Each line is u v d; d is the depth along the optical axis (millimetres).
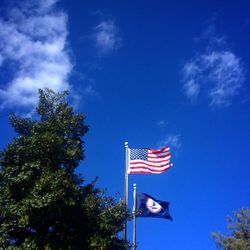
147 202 27031
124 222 21312
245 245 44031
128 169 26922
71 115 23109
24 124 22453
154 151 27547
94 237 20125
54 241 20344
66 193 19766
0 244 19188
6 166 21031
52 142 21000
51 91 23516
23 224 19016
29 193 19828
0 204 19812
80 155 21703
